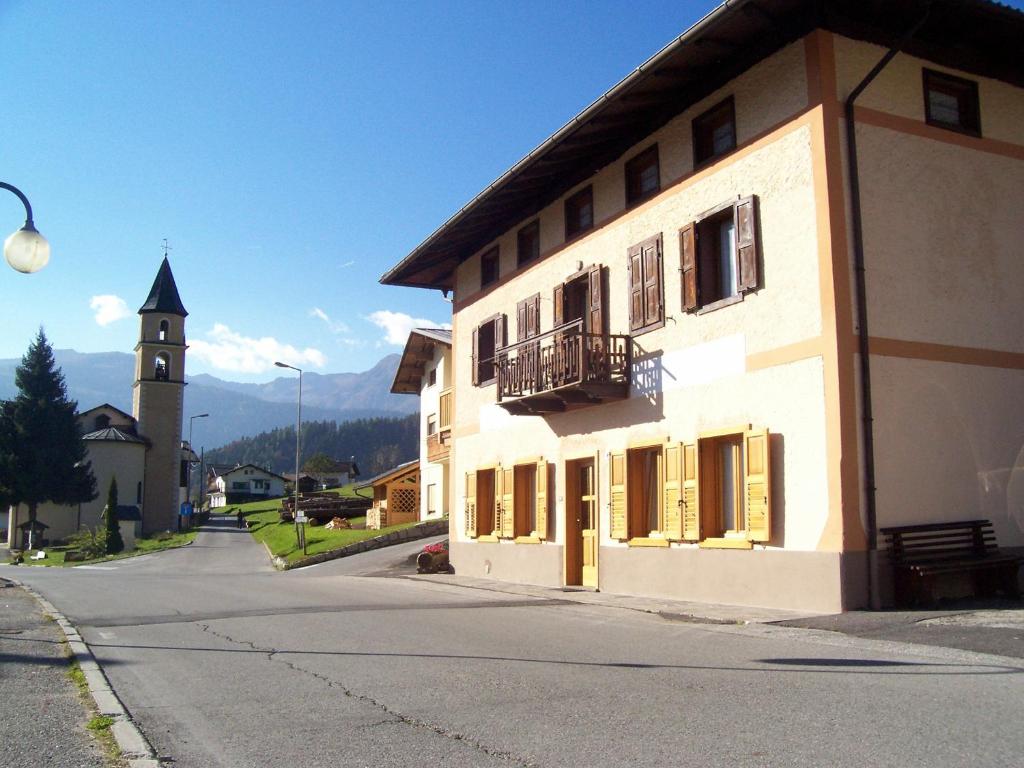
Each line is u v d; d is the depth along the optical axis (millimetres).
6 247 11359
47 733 6230
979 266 13148
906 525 11844
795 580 12102
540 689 7305
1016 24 12797
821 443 11914
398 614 13141
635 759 5262
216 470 161500
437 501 41188
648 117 16016
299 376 43938
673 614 12352
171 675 8414
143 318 80500
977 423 12703
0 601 15570
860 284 12039
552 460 18875
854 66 12625
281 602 15336
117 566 42719
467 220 21031
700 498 14078
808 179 12445
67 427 69938
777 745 5418
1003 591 12219
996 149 13641
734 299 13664
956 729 5625
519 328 20422
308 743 5898
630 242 16484
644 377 15789
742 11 12438
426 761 5406
